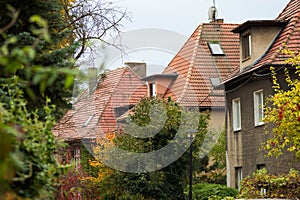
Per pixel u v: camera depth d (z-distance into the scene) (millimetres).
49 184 8617
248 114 35875
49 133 9094
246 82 35719
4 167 4645
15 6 14078
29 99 14180
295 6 37062
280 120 23500
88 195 26688
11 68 5203
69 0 22953
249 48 36125
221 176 38750
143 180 29781
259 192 23625
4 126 5281
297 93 23719
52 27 15562
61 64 14469
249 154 35781
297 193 23016
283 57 33031
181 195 30312
